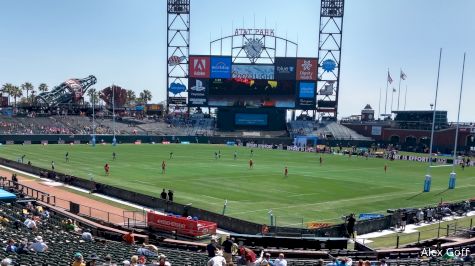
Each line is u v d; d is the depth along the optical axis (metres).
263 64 149.00
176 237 37.59
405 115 154.25
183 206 46.09
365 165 100.06
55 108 171.12
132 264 17.80
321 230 37.22
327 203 55.00
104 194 56.94
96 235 33.19
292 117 171.00
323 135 157.12
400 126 152.25
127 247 26.34
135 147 129.50
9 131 137.25
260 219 45.38
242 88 150.12
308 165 95.69
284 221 45.00
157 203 49.56
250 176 75.25
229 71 149.38
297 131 159.25
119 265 20.55
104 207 49.34
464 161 105.75
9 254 22.11
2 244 24.59
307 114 172.00
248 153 119.94
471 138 134.25
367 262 19.78
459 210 50.38
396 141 151.50
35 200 43.88
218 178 72.06
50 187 60.75
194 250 30.41
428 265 22.42
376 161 110.25
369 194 62.28
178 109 174.12
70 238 28.47
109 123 162.50
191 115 174.00
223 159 101.94
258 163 96.00
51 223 34.28
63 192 57.47
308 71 148.50
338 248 30.56
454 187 69.94
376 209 52.44
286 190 63.06
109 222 39.75
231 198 56.19
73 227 32.38
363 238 38.53
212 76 149.88
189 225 37.41
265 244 30.59
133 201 52.81
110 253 23.89
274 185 66.94
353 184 70.69
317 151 130.50
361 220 41.62
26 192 54.78
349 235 38.41
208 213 43.41
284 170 84.88
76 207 43.25
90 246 25.86
